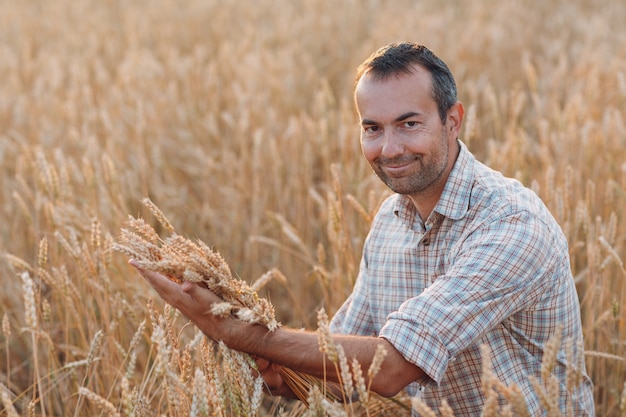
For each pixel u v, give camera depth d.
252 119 6.09
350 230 3.91
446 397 2.40
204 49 9.34
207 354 2.17
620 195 3.65
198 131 6.24
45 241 2.78
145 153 5.70
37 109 6.43
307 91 7.52
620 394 3.09
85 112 6.07
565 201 3.43
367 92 2.19
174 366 2.20
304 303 4.26
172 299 2.09
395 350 2.06
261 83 7.20
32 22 11.19
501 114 6.39
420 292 2.44
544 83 7.17
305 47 9.48
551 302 2.25
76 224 3.67
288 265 4.29
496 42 8.68
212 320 2.09
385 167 2.24
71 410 3.23
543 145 4.59
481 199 2.25
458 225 2.28
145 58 7.86
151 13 11.59
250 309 2.07
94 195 4.05
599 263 3.17
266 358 2.12
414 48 2.20
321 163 5.41
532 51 9.02
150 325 3.14
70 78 7.98
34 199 4.23
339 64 8.82
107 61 9.14
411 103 2.15
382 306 2.56
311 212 4.60
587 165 4.28
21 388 3.73
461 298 2.08
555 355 1.78
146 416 2.20
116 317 3.14
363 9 11.75
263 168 5.11
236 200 4.90
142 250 2.07
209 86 6.93
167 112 6.46
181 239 2.06
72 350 3.12
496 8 11.43
